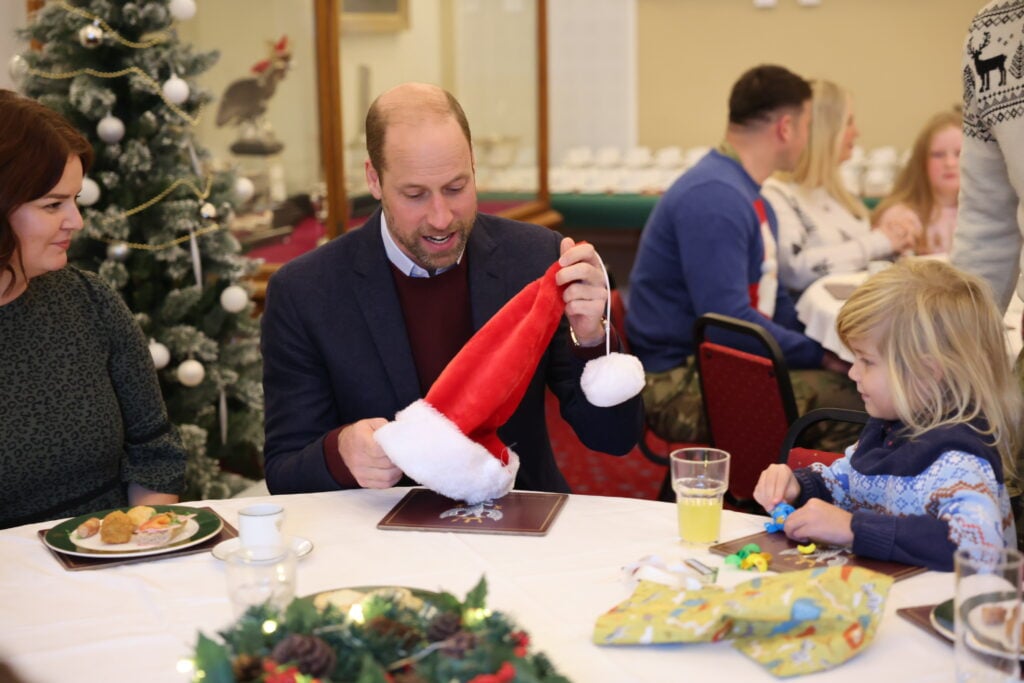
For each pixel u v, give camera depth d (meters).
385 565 1.46
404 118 1.77
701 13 5.96
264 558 1.19
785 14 5.86
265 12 3.66
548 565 1.45
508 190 5.21
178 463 2.08
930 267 1.58
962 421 1.51
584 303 1.69
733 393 2.64
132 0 2.85
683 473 1.52
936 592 1.34
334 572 1.44
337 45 3.80
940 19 5.70
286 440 1.93
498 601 1.34
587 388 1.72
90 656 1.23
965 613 1.07
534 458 2.00
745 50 5.95
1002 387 1.54
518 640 1.04
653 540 1.54
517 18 5.18
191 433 2.91
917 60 5.77
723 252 3.11
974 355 1.51
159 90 2.91
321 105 3.78
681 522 1.52
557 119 6.19
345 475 1.77
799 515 1.50
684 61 6.03
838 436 2.86
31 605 1.37
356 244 1.97
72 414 1.94
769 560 1.43
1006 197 2.04
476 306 1.95
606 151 5.93
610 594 1.36
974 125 2.03
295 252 3.83
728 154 3.28
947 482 1.46
